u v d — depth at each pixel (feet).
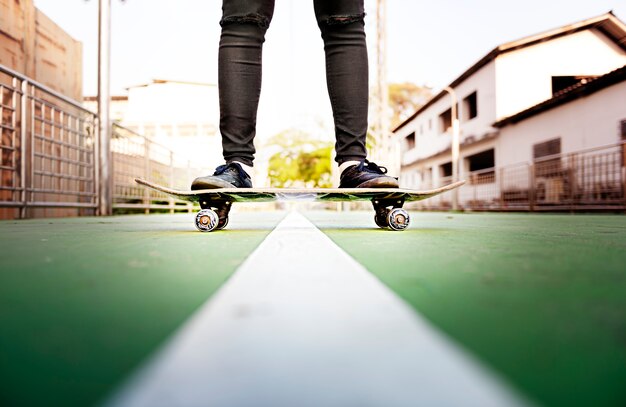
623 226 8.32
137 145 21.40
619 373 0.89
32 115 13.25
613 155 23.27
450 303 1.48
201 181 5.70
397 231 5.98
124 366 0.91
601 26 37.11
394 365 0.86
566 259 2.64
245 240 4.18
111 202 17.93
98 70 17.15
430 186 54.49
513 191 32.91
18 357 0.97
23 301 1.50
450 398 0.72
